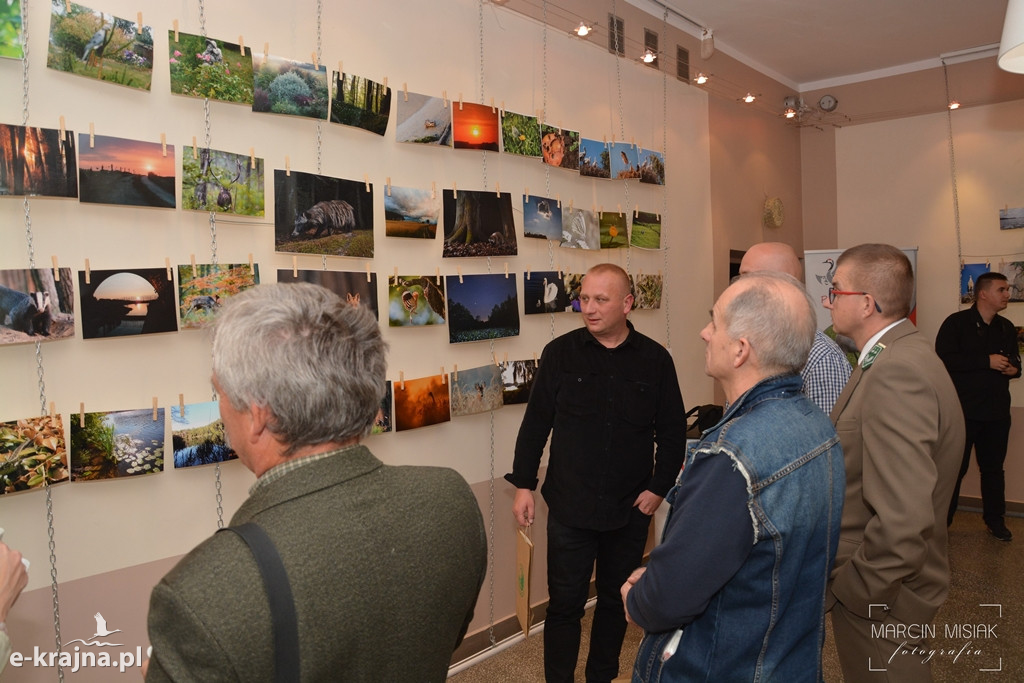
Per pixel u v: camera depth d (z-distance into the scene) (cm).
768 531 100
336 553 69
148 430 164
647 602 108
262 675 63
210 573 64
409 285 224
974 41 406
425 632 77
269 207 190
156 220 168
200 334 176
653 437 229
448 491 86
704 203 376
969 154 439
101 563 161
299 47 197
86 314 155
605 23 308
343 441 79
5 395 146
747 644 103
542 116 273
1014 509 430
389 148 222
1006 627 276
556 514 221
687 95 363
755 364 113
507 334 256
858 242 479
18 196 143
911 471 134
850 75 471
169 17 170
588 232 288
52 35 147
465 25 246
